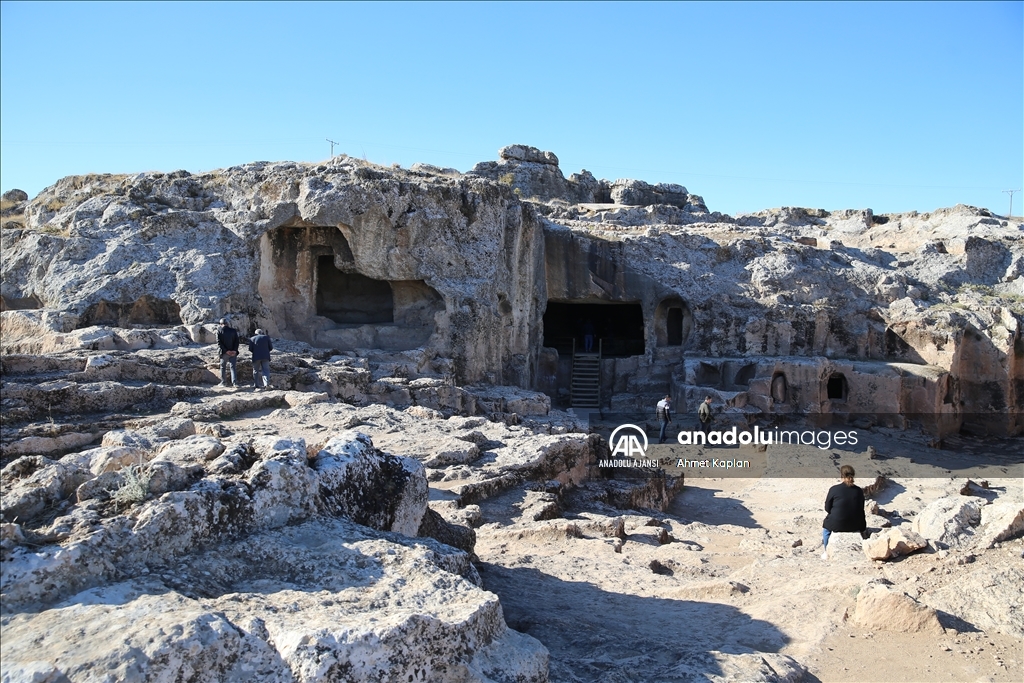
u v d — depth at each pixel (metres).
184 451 6.67
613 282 34.25
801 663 6.96
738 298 33.34
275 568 5.45
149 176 28.14
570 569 9.85
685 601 8.84
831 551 10.92
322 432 14.98
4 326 23.11
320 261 28.77
